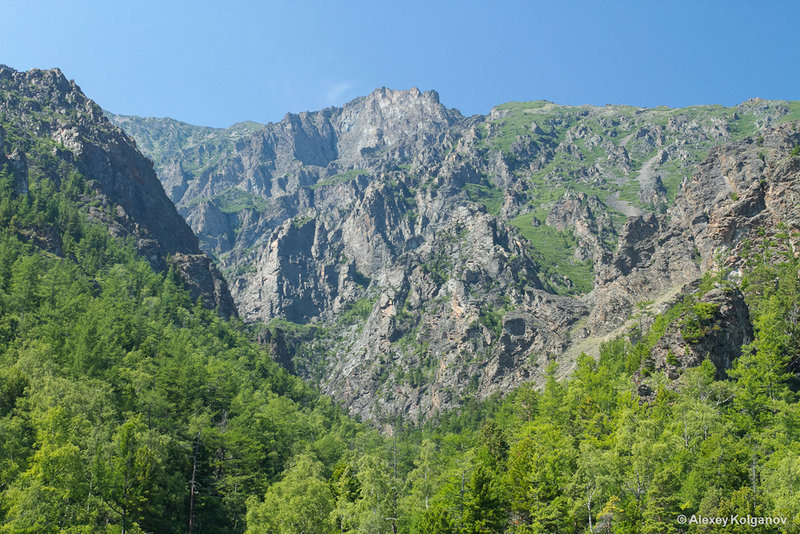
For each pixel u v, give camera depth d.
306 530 96.38
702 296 152.75
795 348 135.25
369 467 117.56
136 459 99.31
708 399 120.38
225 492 119.12
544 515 93.25
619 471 96.38
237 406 154.00
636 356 153.50
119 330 180.75
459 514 101.81
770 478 89.81
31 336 155.00
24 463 97.69
